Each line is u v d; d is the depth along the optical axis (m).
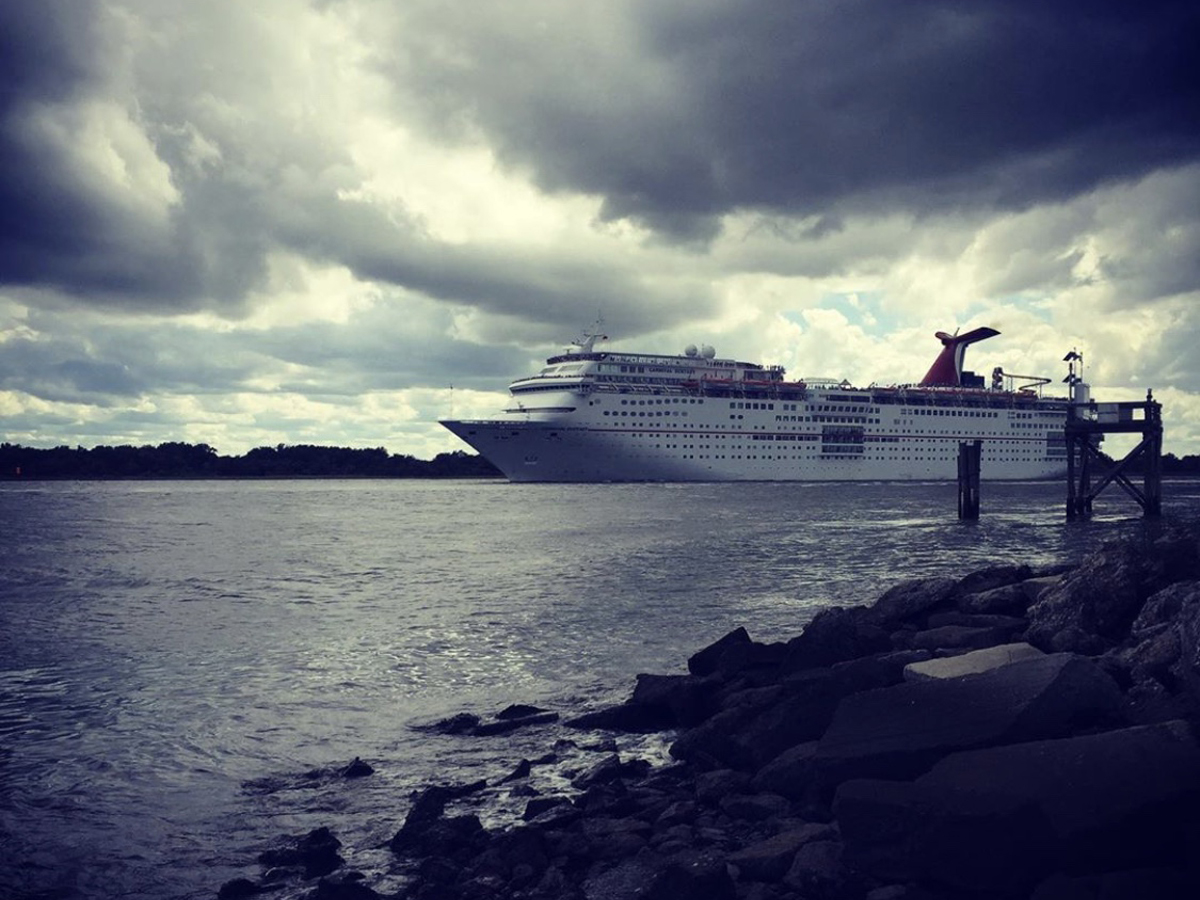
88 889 10.45
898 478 155.38
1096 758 8.27
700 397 137.50
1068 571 19.14
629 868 9.41
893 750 9.96
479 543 58.53
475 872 9.95
